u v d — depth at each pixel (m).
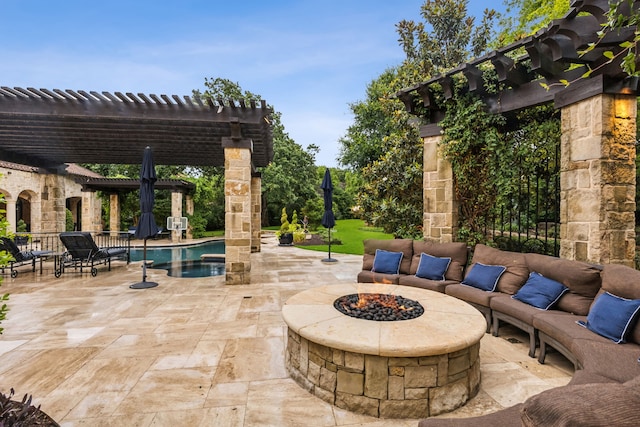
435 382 2.18
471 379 2.36
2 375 2.65
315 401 2.34
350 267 8.12
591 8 2.72
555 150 4.39
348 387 2.24
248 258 6.18
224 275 7.27
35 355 3.03
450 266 4.61
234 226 6.14
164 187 15.29
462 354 2.29
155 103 5.68
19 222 14.41
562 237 3.64
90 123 6.05
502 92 4.36
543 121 4.55
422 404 2.17
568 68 3.57
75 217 19.86
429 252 4.92
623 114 3.24
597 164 3.24
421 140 6.53
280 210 25.42
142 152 8.34
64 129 6.32
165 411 2.18
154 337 3.49
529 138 4.57
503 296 3.62
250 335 3.57
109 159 9.09
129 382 2.55
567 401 0.91
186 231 16.58
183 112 5.78
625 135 3.25
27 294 5.37
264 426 2.04
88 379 2.59
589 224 3.33
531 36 3.33
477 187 4.95
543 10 6.65
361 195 7.65
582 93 3.35
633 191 3.28
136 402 2.28
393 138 7.20
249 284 6.16
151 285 5.88
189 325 3.88
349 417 2.17
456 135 4.76
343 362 2.26
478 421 1.48
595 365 2.01
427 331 2.40
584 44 2.91
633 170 3.28
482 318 2.72
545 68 3.49
